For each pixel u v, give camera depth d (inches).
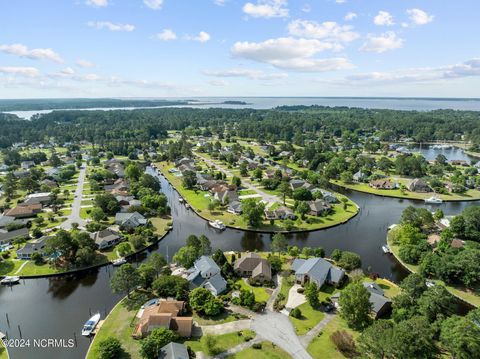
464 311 2824.8
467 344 1996.8
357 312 2493.8
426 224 4407.0
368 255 3905.0
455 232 4146.2
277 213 4948.3
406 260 3644.2
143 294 3002.0
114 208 5009.8
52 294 3147.1
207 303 2677.2
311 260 3339.1
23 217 4881.9
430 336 2080.5
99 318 2711.6
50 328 2650.1
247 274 3314.5
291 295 2992.1
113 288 2851.9
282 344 2361.0
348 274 3358.8
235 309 2773.1
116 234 4151.1
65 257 3585.1
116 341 2268.7
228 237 4431.6
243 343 2367.1
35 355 2347.4
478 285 3122.5
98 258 3715.6
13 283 3312.0
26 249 3722.9
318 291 3038.9
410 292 2659.9
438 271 3189.0
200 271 3198.8
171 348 2165.4
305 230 4586.6
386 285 3166.8
